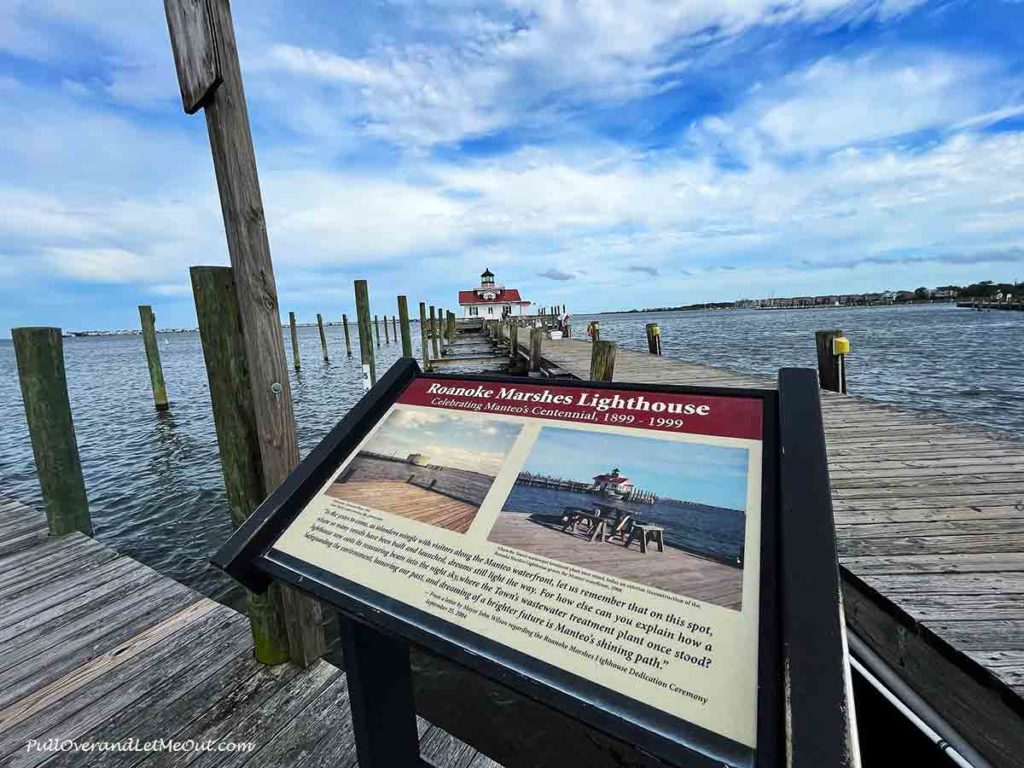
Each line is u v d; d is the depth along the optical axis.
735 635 0.80
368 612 1.04
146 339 13.26
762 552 0.88
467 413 1.42
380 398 1.55
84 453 8.91
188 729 1.84
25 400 3.49
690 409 1.17
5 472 8.12
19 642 2.39
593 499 1.08
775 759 0.67
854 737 0.61
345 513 1.27
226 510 5.95
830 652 0.69
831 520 0.83
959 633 1.79
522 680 0.86
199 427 11.03
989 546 2.39
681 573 0.90
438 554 1.10
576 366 10.38
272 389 1.93
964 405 9.40
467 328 37.56
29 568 3.12
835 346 6.71
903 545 2.42
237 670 2.14
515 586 0.99
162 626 2.49
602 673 0.82
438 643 0.95
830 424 4.78
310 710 1.92
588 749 2.46
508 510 1.13
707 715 0.74
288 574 1.17
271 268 1.90
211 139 1.78
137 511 6.00
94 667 2.20
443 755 1.70
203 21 1.67
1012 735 1.56
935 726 1.79
